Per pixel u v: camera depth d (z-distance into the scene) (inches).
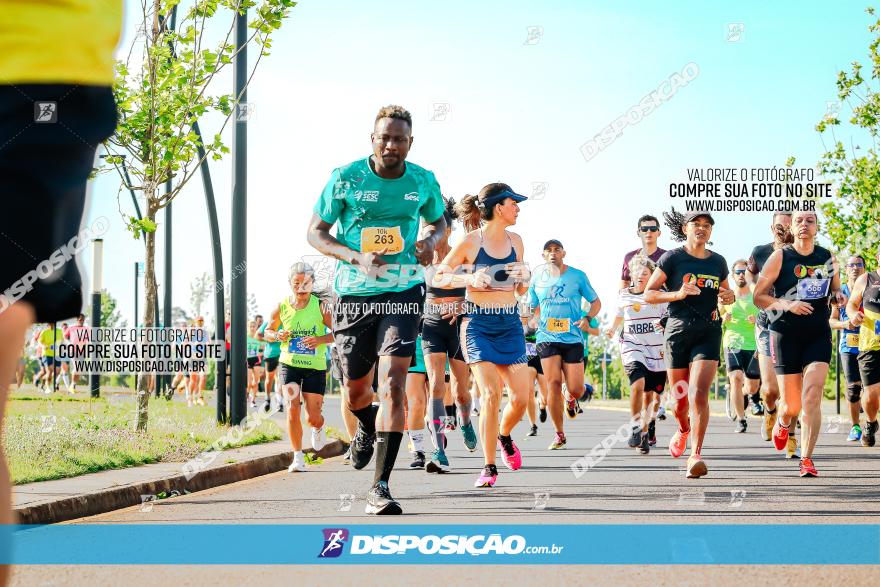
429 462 428.5
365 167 299.7
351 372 317.1
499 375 375.6
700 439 388.8
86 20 85.0
